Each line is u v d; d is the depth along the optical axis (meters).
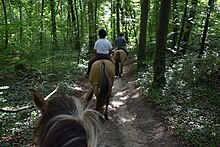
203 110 8.80
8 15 18.81
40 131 1.47
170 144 7.13
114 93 12.19
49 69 13.70
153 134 7.79
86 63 17.30
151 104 9.77
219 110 8.82
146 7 15.05
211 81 10.96
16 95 9.56
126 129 8.16
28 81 11.56
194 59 11.98
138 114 9.25
